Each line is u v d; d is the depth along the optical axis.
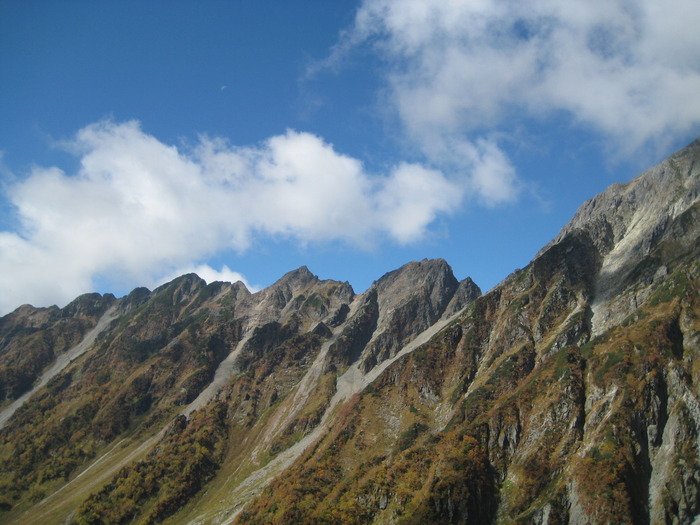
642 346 179.62
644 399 164.12
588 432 169.00
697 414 153.75
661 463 151.25
